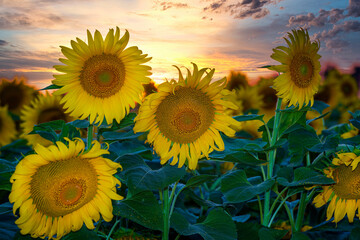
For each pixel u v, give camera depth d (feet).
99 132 3.09
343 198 3.19
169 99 2.76
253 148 3.18
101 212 2.56
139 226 3.53
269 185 3.04
